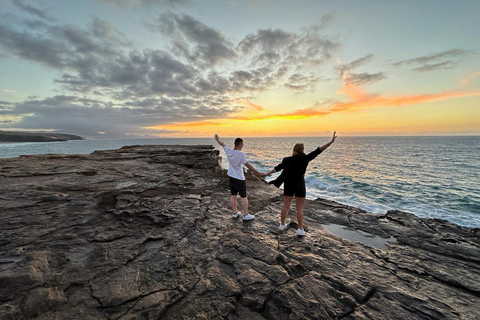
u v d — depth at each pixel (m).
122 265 3.37
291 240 4.44
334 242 4.45
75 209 5.64
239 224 5.23
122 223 5.00
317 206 7.02
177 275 3.18
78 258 3.51
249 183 9.99
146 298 2.65
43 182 7.80
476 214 12.05
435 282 3.25
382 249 4.37
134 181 8.85
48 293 2.62
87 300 2.57
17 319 2.22
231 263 3.57
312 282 3.13
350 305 2.71
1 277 2.83
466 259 3.92
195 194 7.57
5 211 5.15
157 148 21.23
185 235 4.55
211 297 2.75
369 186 18.28
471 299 2.89
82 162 12.50
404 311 2.64
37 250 3.65
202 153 17.19
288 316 2.52
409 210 12.70
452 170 26.50
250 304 2.71
